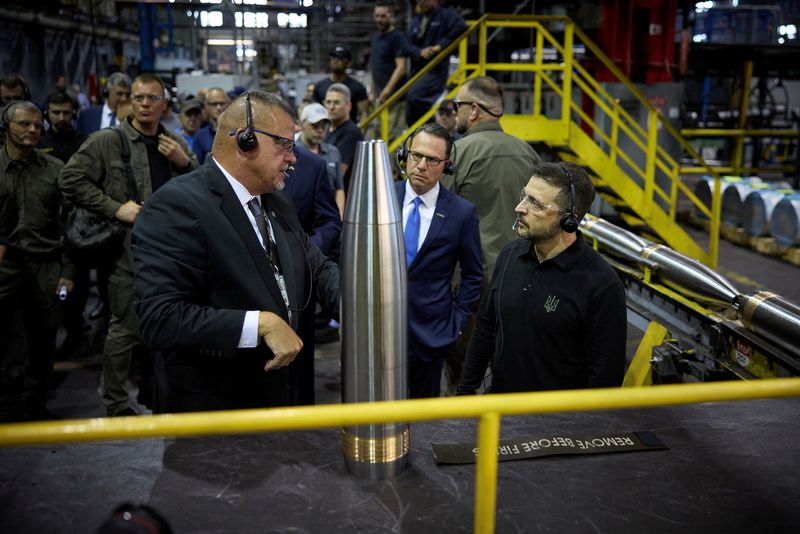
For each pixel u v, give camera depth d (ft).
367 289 4.33
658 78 28.58
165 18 64.95
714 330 9.05
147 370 12.30
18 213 12.17
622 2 27.20
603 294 7.04
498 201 11.51
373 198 4.25
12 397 13.96
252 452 4.89
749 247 28.58
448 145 9.69
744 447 5.02
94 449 4.86
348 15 58.44
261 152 5.99
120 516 2.74
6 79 16.79
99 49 56.59
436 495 4.40
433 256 9.88
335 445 5.01
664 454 4.93
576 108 21.16
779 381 3.82
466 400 3.59
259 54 48.98
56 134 16.48
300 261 6.79
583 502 4.36
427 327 9.99
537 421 5.39
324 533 4.00
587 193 7.11
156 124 11.68
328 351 16.85
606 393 3.68
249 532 4.00
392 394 4.54
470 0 32.04
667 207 29.25
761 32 41.32
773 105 41.27
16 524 4.03
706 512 4.27
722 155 47.57
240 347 5.70
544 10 32.17
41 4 41.86
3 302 12.03
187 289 5.98
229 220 6.10
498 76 33.50
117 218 11.08
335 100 18.20
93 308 19.76
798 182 39.65
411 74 23.18
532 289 7.38
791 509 4.30
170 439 5.02
